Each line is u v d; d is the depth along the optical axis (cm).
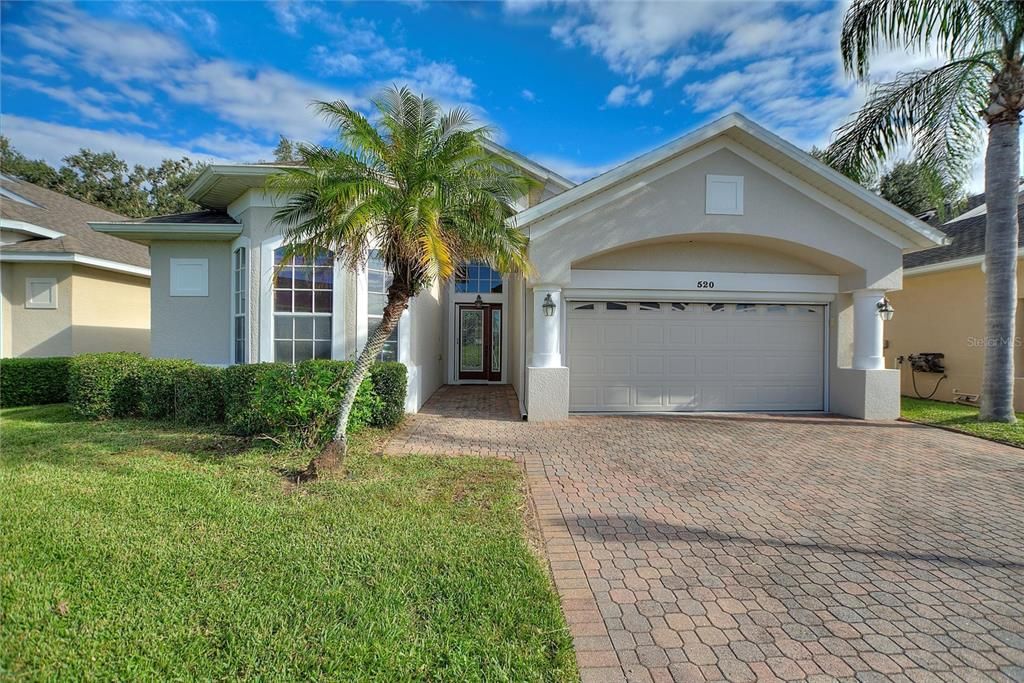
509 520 482
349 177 589
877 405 1052
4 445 725
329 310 1070
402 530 448
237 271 1129
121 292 1555
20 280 1390
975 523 502
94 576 352
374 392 864
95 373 914
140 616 309
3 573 354
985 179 984
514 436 879
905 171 1288
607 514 518
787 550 438
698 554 428
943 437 890
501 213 659
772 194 1009
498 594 345
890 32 964
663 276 1099
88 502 492
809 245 1018
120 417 930
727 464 709
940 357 1328
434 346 1489
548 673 271
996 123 959
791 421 1034
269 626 302
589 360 1116
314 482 578
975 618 338
